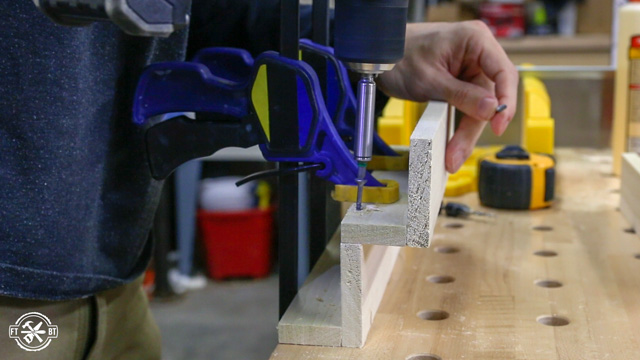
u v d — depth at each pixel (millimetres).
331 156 730
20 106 705
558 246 1012
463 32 924
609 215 1155
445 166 875
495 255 983
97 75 759
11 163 720
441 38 929
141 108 757
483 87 961
